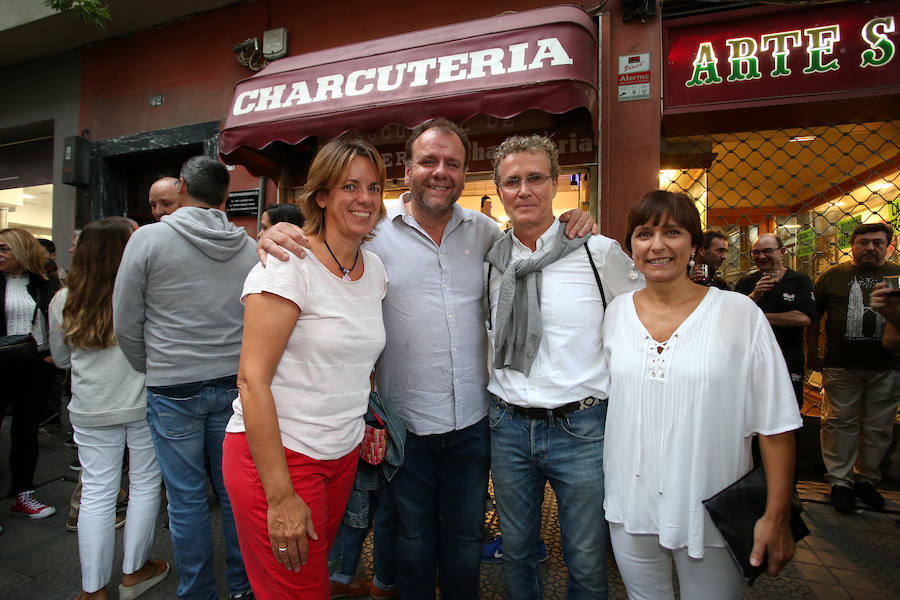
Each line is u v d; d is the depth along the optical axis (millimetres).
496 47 3008
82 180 5285
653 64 3354
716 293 1407
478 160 3840
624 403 1438
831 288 3211
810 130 3480
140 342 1890
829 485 3334
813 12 3014
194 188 2000
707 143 3574
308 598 1282
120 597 2135
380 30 4184
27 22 4996
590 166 3537
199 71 4887
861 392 3057
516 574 1695
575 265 1671
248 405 1168
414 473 1748
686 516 1313
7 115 5855
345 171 1307
